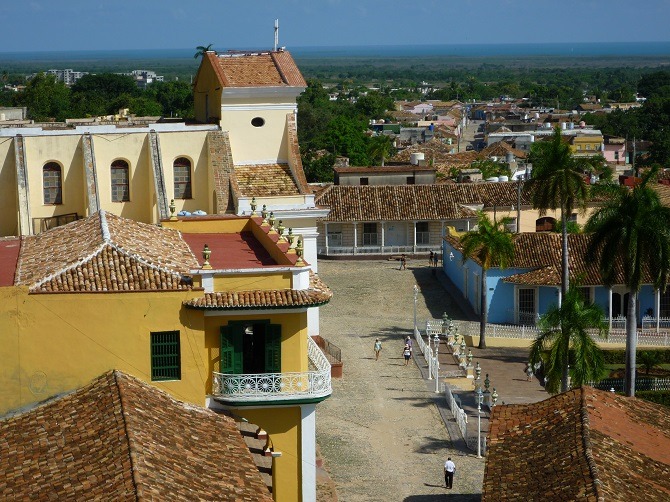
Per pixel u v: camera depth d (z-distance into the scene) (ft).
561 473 101.14
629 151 623.36
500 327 243.60
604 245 192.03
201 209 201.57
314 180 458.91
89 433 101.96
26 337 113.09
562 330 182.60
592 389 121.80
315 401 121.70
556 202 218.38
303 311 120.98
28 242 141.79
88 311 114.11
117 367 115.34
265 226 147.74
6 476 96.63
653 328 251.80
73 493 90.68
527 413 119.24
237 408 120.37
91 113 572.92
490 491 102.47
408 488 151.74
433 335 241.35
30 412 111.14
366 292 284.61
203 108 221.87
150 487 89.20
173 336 116.88
